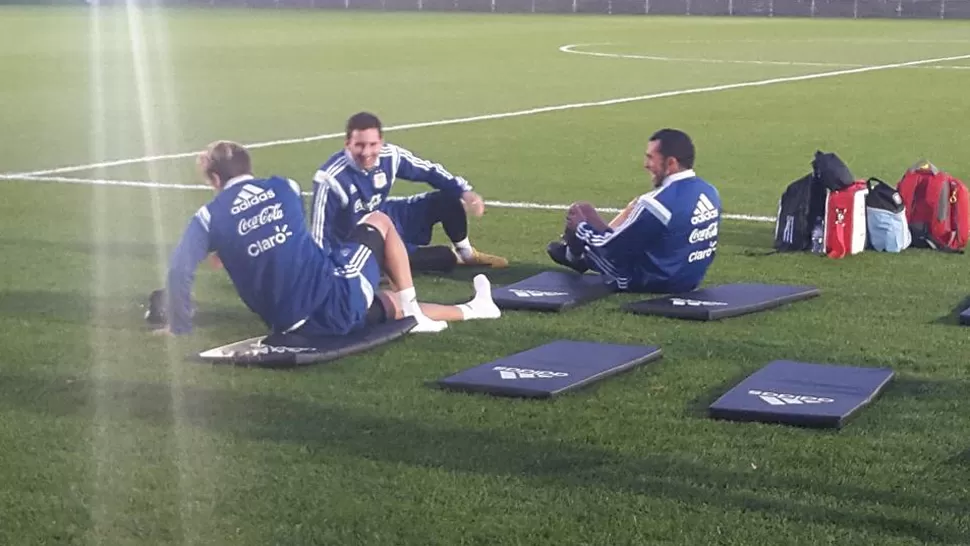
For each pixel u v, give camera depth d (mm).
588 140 15875
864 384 5641
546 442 5078
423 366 6094
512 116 18750
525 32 42125
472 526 4348
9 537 4309
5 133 16562
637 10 55656
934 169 9086
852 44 36125
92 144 15531
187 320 6508
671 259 7445
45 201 11352
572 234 7973
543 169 13383
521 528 4328
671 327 6855
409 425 5277
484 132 16797
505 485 4672
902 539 4227
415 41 37375
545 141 15805
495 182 12516
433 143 15656
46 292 7766
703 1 54688
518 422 5305
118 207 11086
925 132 16516
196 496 4605
